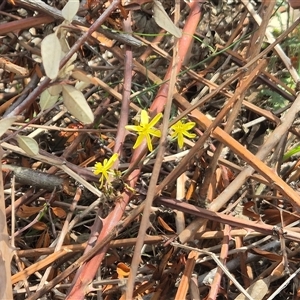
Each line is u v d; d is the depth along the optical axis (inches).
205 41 13.3
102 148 12.8
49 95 8.1
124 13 10.2
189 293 10.8
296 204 9.8
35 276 11.7
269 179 9.9
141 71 12.7
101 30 11.8
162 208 11.9
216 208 10.5
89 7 11.6
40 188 11.7
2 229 8.4
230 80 9.7
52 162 10.4
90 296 11.6
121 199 9.4
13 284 10.4
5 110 13.2
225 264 10.6
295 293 11.2
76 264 8.7
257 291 10.2
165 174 13.3
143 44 12.7
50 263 9.8
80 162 13.2
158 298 10.7
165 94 11.0
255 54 12.1
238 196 12.9
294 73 13.9
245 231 10.8
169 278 10.7
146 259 12.6
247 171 10.8
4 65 12.6
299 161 13.5
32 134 12.9
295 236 10.0
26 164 12.7
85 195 13.1
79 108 7.8
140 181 12.1
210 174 10.8
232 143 10.2
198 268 12.2
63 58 7.8
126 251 12.1
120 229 9.2
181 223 11.4
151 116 10.6
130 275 7.7
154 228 11.6
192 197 12.1
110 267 12.0
